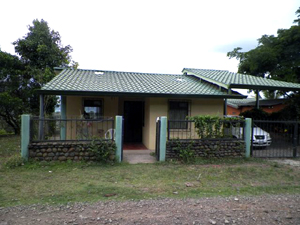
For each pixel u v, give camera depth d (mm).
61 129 7648
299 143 10430
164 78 12094
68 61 18656
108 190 4613
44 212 3551
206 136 7516
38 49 16047
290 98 13430
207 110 9812
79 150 6629
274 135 10672
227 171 6234
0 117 15547
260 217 3520
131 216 3465
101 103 9891
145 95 8445
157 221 3316
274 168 6652
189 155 7098
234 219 3432
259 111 13297
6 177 5309
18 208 3686
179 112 9570
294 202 4188
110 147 6734
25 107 15547
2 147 9086
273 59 14469
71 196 4262
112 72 12539
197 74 11898
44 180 5172
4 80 15305
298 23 14484
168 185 5047
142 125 10852
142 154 8266
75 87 8336
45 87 8039
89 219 3334
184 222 3305
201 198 4297
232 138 7688
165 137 7125
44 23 17703
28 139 6418
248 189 4895
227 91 9578
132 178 5492
